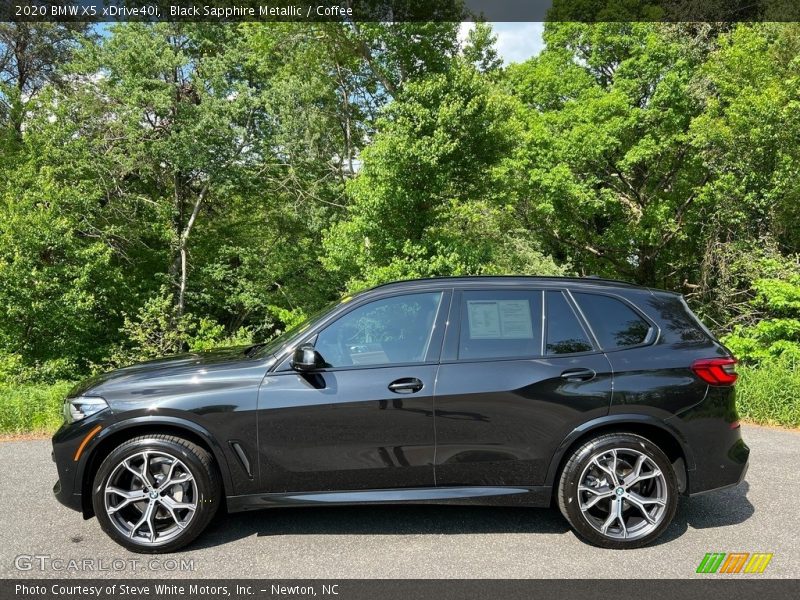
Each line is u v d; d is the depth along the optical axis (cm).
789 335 1061
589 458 362
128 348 1902
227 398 363
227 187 2052
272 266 2264
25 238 1499
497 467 369
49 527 397
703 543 368
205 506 359
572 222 2245
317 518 411
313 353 353
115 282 1898
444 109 1363
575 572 329
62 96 1827
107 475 355
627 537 360
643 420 366
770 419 700
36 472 522
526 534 383
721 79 1631
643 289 404
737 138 1552
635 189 2216
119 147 1900
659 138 1911
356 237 1588
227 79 2086
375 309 388
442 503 367
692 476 370
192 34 2039
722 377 375
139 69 1930
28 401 739
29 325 1549
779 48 1546
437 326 383
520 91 2248
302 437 363
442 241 1516
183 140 1933
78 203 1712
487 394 365
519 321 386
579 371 370
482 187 1568
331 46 1945
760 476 498
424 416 364
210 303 2241
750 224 1644
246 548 362
